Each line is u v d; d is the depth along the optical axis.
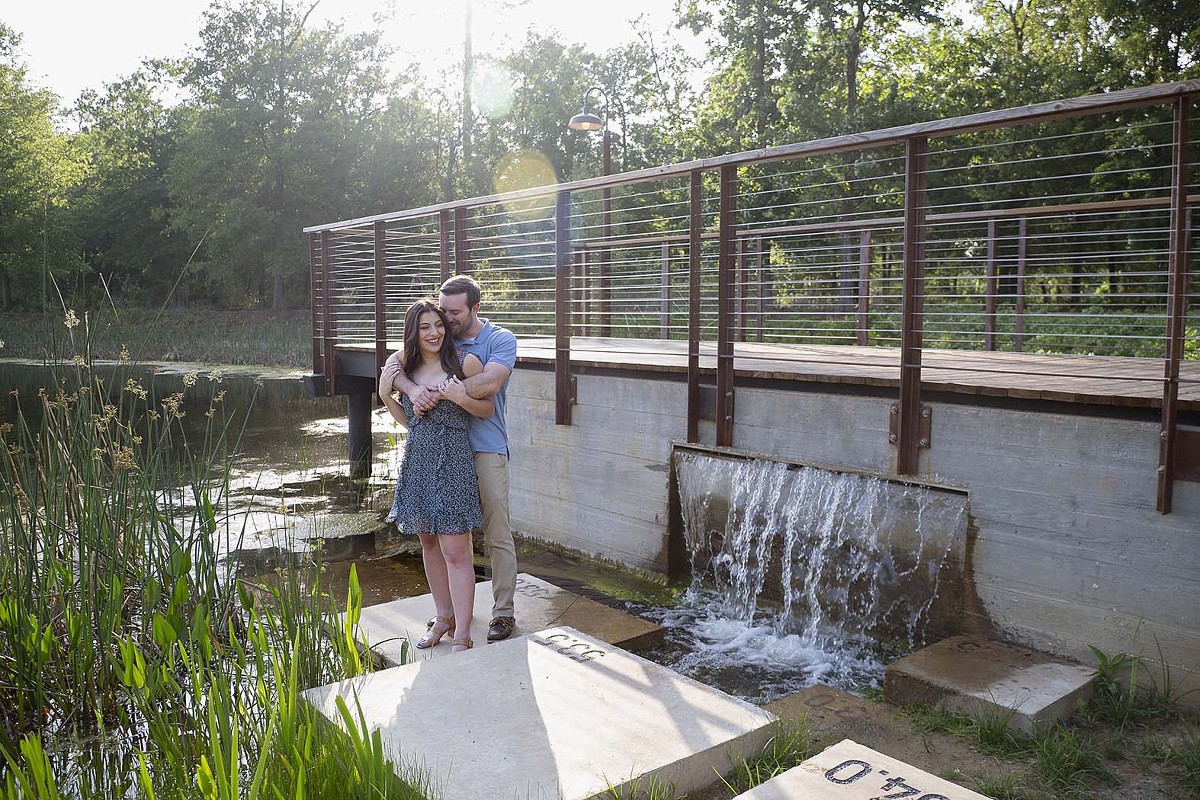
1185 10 21.84
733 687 4.04
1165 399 3.51
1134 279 18.73
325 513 7.68
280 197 35.78
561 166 41.56
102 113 48.38
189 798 2.58
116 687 3.62
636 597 5.45
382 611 4.57
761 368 5.17
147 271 43.53
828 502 4.78
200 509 4.29
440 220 7.10
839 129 21.41
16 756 3.17
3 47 36.22
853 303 13.70
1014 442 4.05
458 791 2.53
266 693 3.00
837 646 4.59
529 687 3.25
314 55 35.56
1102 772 2.95
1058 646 3.94
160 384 18.45
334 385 9.59
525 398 6.72
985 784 2.89
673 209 25.81
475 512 3.91
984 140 20.69
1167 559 3.58
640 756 2.73
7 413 13.45
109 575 3.92
